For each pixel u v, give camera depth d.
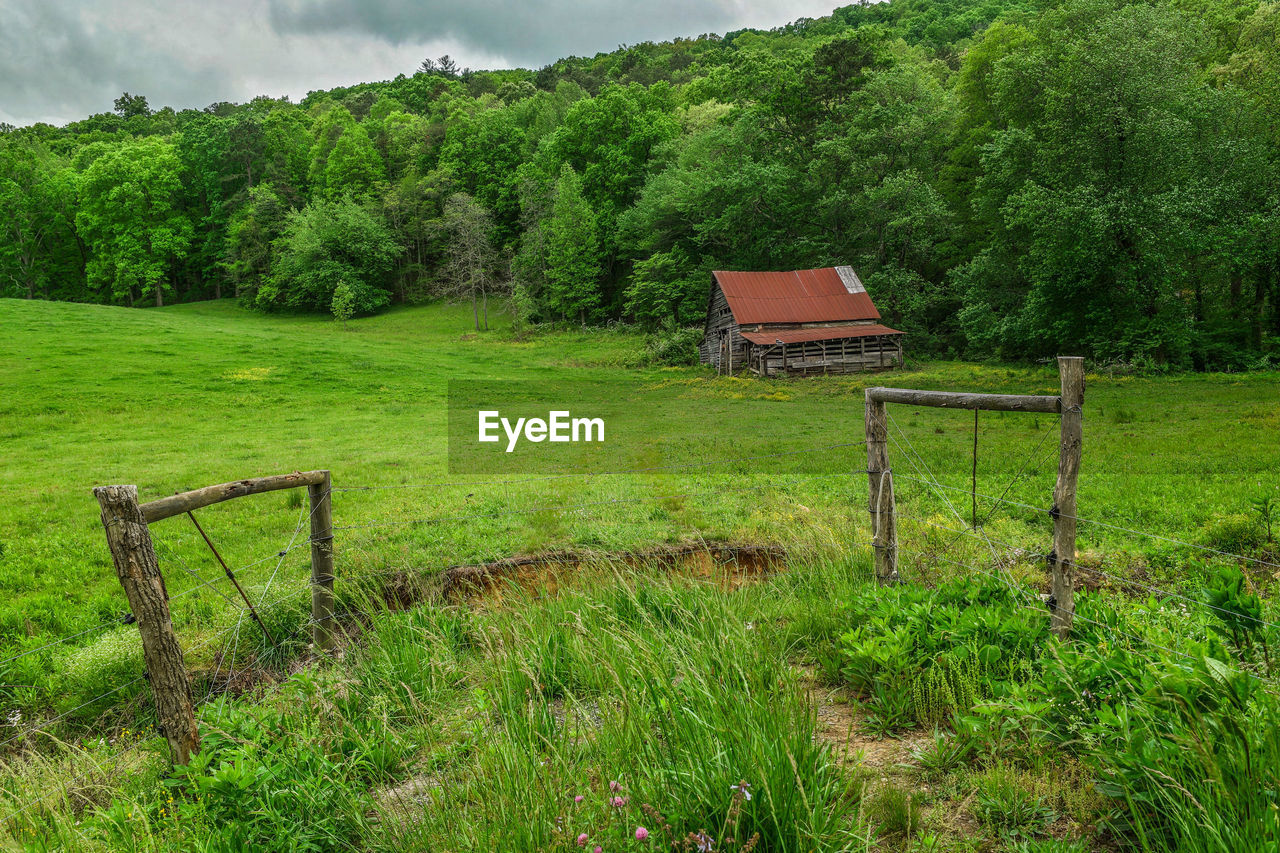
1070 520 4.43
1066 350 37.22
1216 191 30.53
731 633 4.61
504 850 2.80
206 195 98.25
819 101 59.72
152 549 4.04
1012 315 38.16
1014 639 4.18
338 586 6.94
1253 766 2.61
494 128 94.12
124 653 6.19
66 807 3.80
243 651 6.28
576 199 68.38
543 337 62.12
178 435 23.20
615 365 48.19
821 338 41.69
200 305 88.12
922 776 3.32
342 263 81.06
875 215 48.44
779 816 2.70
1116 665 3.49
